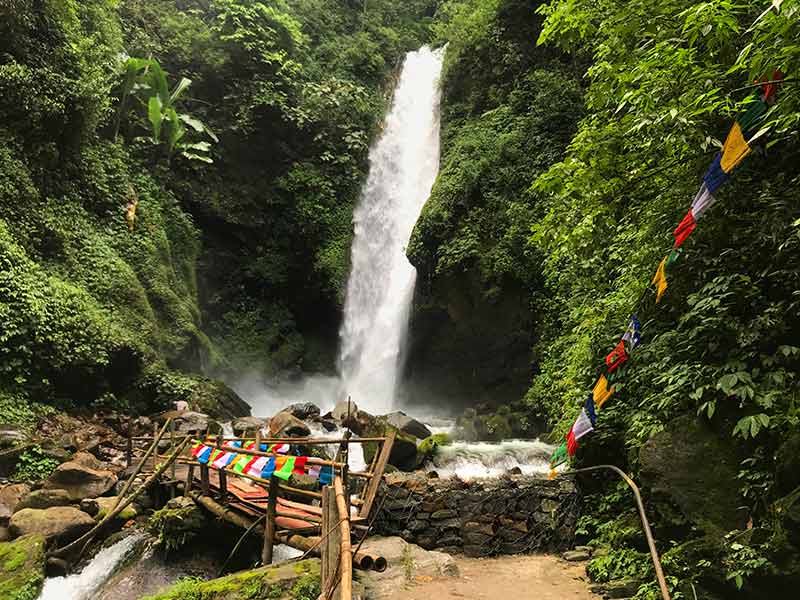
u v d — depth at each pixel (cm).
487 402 1351
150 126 1545
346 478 490
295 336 1808
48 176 1170
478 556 660
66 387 1005
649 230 608
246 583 466
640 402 610
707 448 480
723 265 519
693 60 532
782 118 370
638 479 561
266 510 599
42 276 1020
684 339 526
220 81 1747
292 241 1812
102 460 877
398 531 677
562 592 523
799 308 456
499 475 830
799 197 472
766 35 383
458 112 1655
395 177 1880
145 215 1391
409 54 2122
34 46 1157
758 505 430
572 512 684
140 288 1230
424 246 1431
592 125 702
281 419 1045
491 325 1341
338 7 2222
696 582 427
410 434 1041
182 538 630
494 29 1614
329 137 1862
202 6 1855
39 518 653
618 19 621
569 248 721
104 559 640
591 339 777
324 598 339
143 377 1119
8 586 559
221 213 1681
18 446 817
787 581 376
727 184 530
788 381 443
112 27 1471
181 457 680
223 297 1722
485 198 1373
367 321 1739
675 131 538
